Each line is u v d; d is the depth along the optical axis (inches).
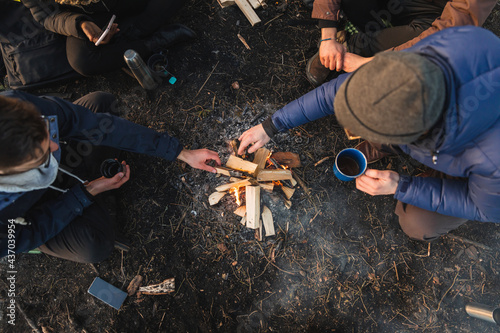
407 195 71.4
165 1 92.9
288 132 98.9
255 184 88.9
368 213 95.1
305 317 88.2
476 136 50.9
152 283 89.9
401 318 88.4
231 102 102.0
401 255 92.7
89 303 88.6
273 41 107.0
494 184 54.2
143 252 91.8
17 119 45.6
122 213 94.4
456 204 66.9
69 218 75.2
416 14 87.4
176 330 87.0
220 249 92.0
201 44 105.9
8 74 98.2
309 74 100.9
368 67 40.1
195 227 93.6
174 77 102.3
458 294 90.4
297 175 96.3
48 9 84.9
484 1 65.5
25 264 91.3
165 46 101.4
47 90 102.5
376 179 74.4
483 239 94.5
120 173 83.6
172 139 82.0
